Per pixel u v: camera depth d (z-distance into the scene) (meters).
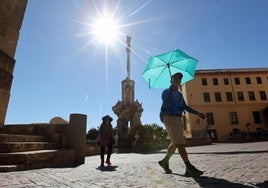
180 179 3.36
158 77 4.71
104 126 6.89
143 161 7.31
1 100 7.78
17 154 4.99
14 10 8.87
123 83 31.78
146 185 2.99
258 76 41.03
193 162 6.04
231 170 4.16
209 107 39.16
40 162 5.52
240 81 40.75
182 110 3.93
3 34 8.15
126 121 29.81
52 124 7.91
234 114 39.12
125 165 6.02
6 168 4.52
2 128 7.68
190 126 37.91
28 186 3.03
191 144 26.08
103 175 4.05
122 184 3.12
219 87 40.31
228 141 34.22
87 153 13.91
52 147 7.27
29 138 6.80
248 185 2.78
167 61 4.42
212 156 7.99
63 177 3.82
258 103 39.44
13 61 8.57
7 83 8.15
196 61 4.48
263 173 3.64
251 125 38.31
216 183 2.96
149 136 25.12
